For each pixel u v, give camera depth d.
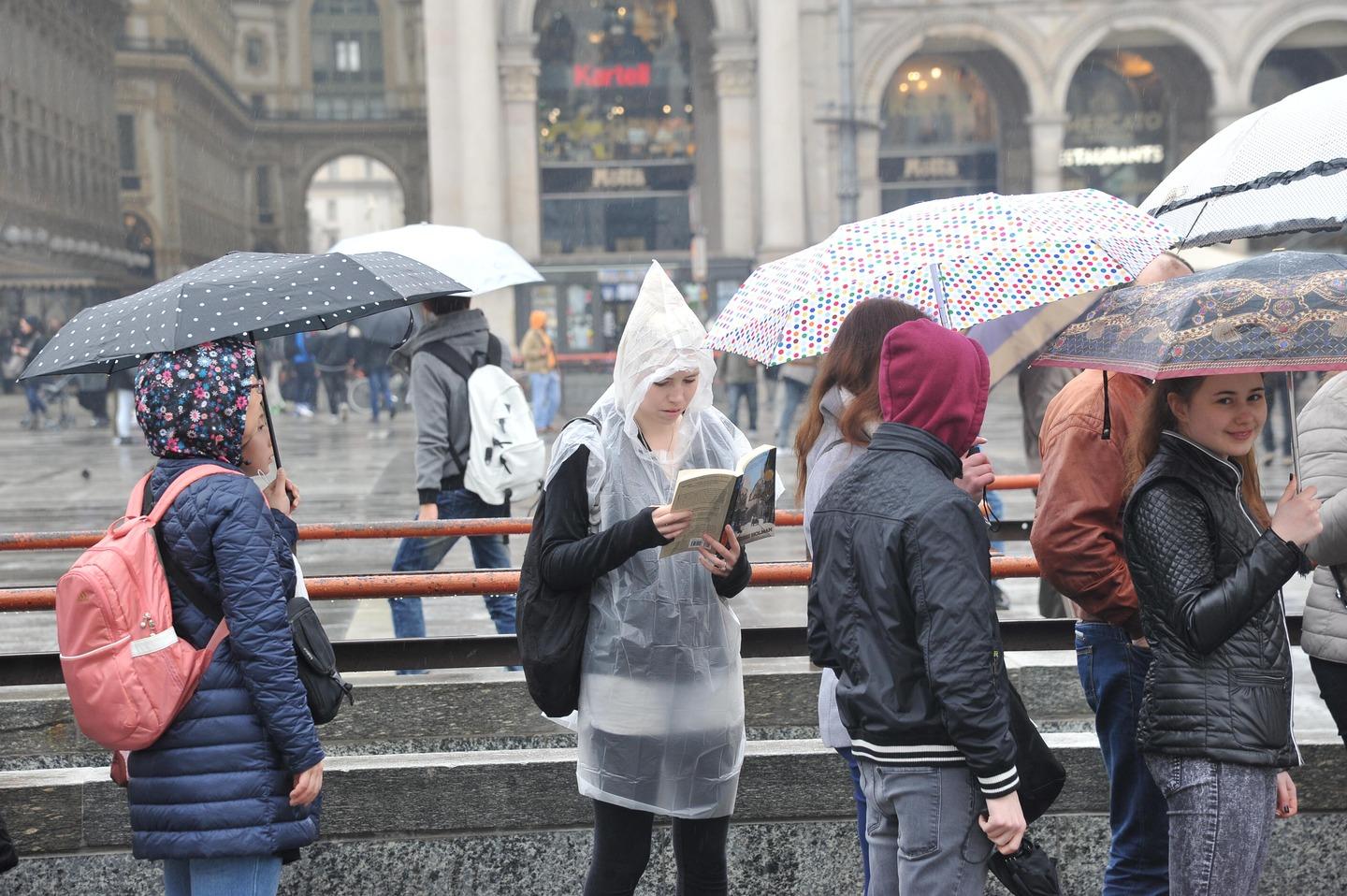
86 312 4.92
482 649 6.92
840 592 4.36
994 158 60.50
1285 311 4.22
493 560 8.98
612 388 5.21
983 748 4.06
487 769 6.58
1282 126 5.65
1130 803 5.32
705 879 5.37
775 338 5.36
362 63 130.50
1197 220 6.36
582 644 5.04
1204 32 54.78
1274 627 4.56
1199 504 4.54
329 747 7.63
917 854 4.27
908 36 55.22
